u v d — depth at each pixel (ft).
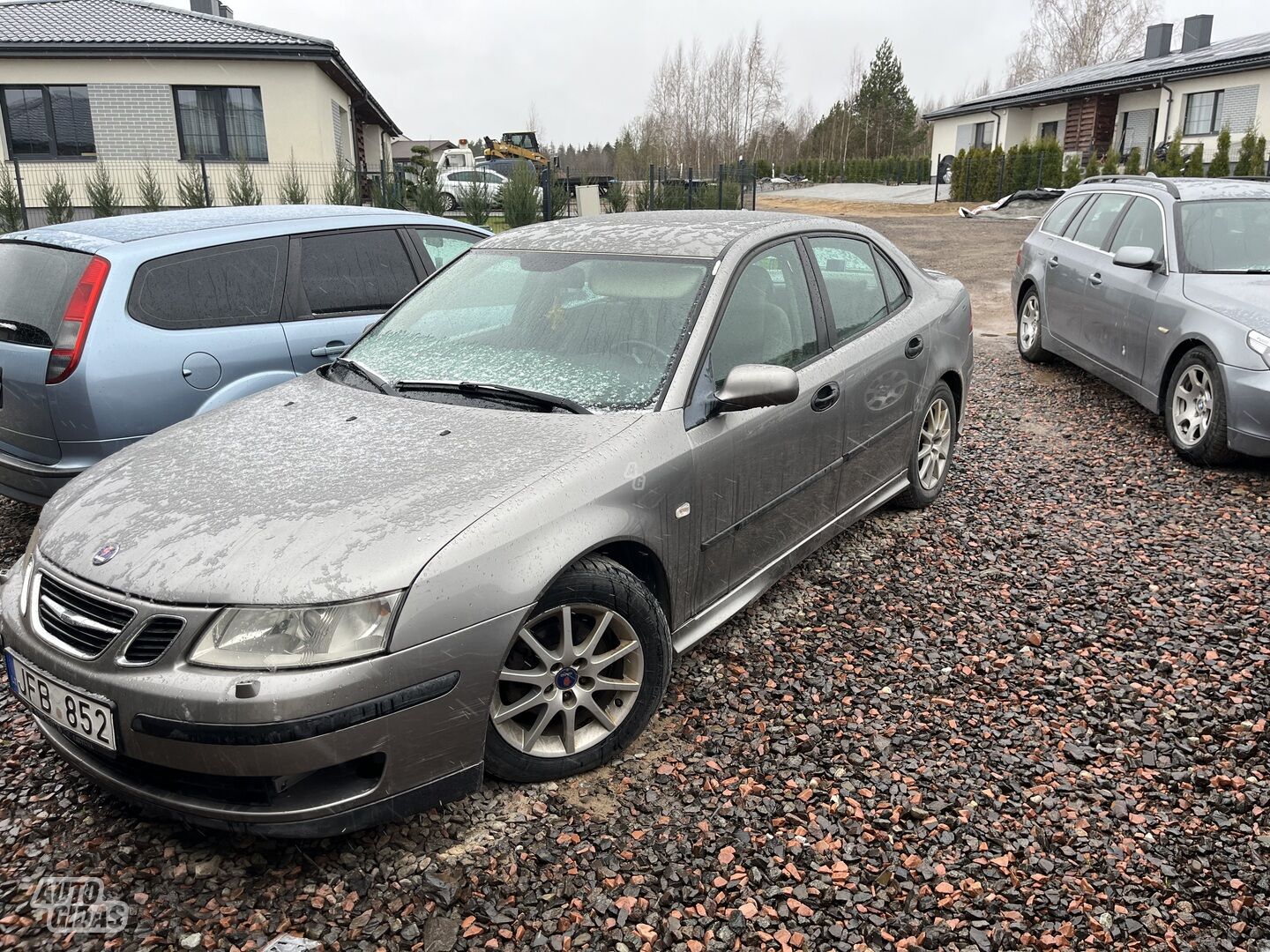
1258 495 16.84
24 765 9.68
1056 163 100.32
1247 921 7.50
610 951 7.25
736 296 11.10
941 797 8.98
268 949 7.25
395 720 7.59
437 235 18.40
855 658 11.50
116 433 13.80
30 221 67.46
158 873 8.07
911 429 14.88
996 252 57.21
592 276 11.62
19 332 14.19
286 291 15.80
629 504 9.12
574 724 9.19
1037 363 28.02
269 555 7.66
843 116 246.47
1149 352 20.22
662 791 9.09
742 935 7.39
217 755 7.28
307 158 70.90
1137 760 9.52
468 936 7.39
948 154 144.66
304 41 67.46
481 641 7.95
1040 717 10.29
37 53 65.26
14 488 14.48
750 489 10.93
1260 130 90.58
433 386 10.63
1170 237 20.47
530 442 9.26
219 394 14.79
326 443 9.51
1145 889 7.84
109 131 68.28
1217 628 12.08
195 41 66.08
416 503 8.25
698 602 10.62
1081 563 14.11
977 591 13.28
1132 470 18.38
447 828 8.57
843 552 14.56
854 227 14.37
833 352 12.55
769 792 9.07
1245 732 9.94
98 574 7.95
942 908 7.66
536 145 136.15
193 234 15.23
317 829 7.65
